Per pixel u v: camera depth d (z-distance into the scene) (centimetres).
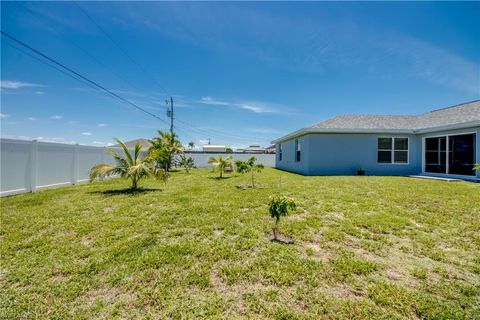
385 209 504
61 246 322
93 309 198
